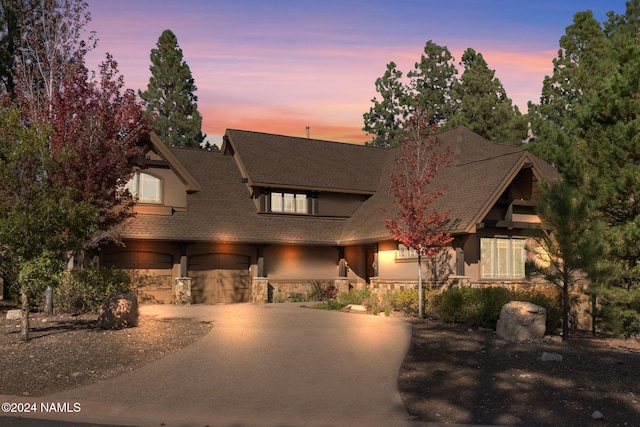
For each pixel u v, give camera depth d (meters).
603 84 16.98
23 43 22.92
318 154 33.16
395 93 55.19
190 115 53.75
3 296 24.64
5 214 13.60
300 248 29.72
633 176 15.45
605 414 8.21
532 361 11.78
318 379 10.28
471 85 48.41
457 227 21.92
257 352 12.66
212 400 8.91
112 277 20.20
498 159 24.09
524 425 7.68
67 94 18.98
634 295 15.67
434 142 22.19
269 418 7.99
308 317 19.14
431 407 8.57
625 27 40.53
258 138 32.56
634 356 12.80
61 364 11.19
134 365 11.24
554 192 15.79
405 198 20.58
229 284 27.91
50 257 13.76
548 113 40.44
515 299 17.27
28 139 13.76
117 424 7.87
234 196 29.64
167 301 26.05
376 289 26.81
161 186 26.56
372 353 12.62
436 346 13.54
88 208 14.45
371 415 8.14
